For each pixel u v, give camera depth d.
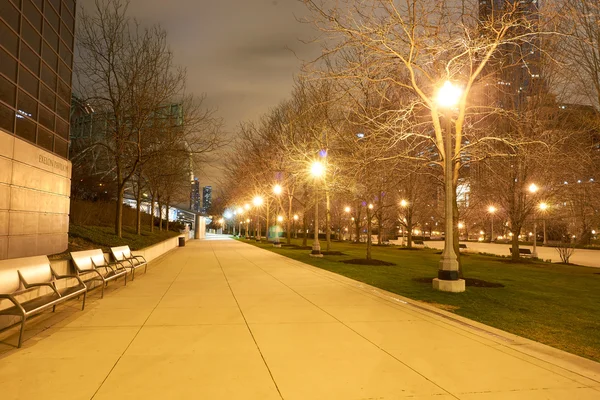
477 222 45.00
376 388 4.69
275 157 35.41
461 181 27.75
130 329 7.22
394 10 11.73
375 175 17.39
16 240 11.69
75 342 6.38
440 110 14.66
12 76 11.80
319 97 23.38
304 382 4.85
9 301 7.16
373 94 16.78
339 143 21.59
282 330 7.26
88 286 11.16
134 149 24.17
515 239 27.56
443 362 5.62
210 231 148.62
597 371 5.34
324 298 10.51
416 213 43.66
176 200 53.19
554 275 19.28
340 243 54.06
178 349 6.08
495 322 8.52
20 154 11.91
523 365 5.52
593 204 23.66
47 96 14.23
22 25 12.35
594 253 41.56
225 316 8.34
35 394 4.38
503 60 13.45
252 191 45.25
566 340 7.28
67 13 16.08
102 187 37.44
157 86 23.41
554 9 12.22
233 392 4.53
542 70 18.20
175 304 9.59
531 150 15.94
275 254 27.33
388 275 16.11
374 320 8.08
